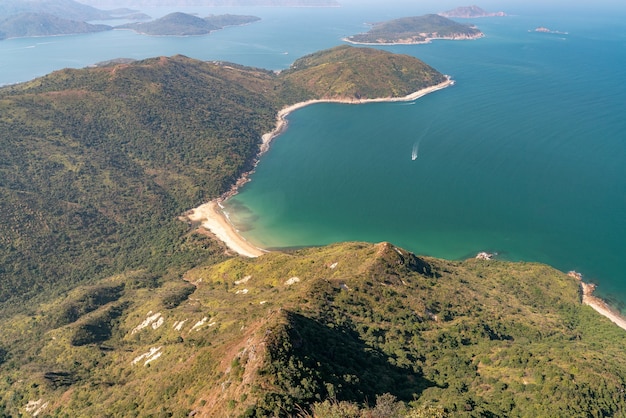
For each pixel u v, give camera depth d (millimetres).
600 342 107312
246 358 67500
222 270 149125
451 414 65750
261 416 54312
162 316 120375
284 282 128875
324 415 54875
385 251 122625
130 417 73438
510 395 76438
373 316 99250
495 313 114062
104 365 104188
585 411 71562
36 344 120062
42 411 89000
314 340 76188
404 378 79438
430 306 109188
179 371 81375
